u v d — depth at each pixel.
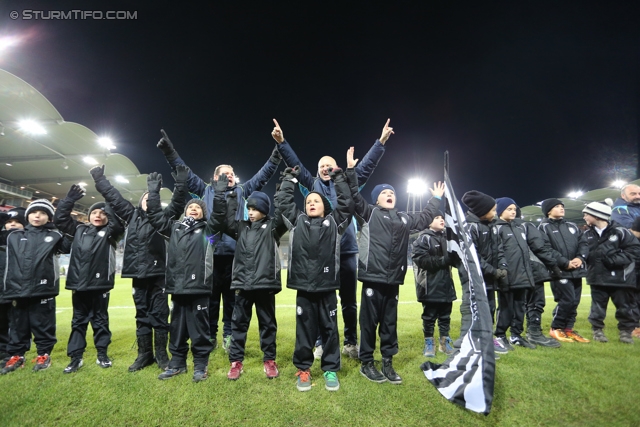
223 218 3.01
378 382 2.74
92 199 25.88
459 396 2.39
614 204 4.99
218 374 2.95
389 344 2.87
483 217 3.79
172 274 2.97
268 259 2.97
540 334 3.72
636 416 2.20
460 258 3.02
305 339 2.78
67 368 3.05
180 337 2.95
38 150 17.14
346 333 3.49
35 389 2.68
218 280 3.67
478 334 2.60
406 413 2.30
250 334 4.29
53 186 22.39
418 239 3.83
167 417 2.27
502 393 2.51
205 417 2.27
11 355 3.23
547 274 3.84
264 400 2.48
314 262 2.81
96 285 3.25
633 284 3.71
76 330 3.22
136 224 3.34
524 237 3.74
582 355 3.27
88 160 18.31
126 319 5.70
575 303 3.88
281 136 3.88
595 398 2.41
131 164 20.02
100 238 3.37
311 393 2.58
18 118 14.16
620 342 3.74
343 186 3.02
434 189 3.78
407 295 8.40
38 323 3.23
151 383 2.77
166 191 23.45
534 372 2.83
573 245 3.91
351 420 2.23
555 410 2.29
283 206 3.01
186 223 3.12
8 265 3.27
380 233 2.99
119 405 2.42
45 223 3.50
